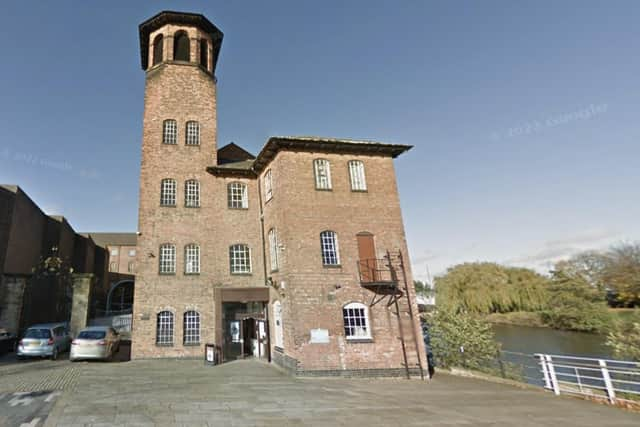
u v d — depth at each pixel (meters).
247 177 19.61
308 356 13.59
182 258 17.97
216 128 20.53
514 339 26.59
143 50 23.39
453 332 17.16
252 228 18.81
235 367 15.05
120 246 56.41
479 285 32.50
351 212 15.99
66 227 34.00
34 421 7.13
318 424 7.21
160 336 16.94
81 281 19.80
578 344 24.14
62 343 17.30
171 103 20.20
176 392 9.78
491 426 7.68
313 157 16.28
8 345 18.03
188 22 21.89
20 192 24.77
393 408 8.83
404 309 15.24
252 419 7.39
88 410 7.77
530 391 12.36
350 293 14.86
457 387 12.78
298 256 14.70
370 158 17.12
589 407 9.98
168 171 19.00
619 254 24.02
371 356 14.27
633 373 10.38
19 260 25.17
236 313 18.53
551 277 31.89
